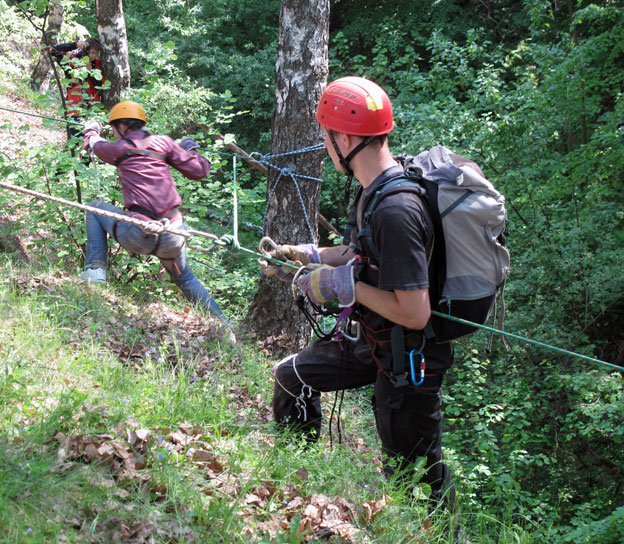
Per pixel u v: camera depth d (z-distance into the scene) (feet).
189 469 8.76
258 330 18.28
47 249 20.62
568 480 21.25
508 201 26.78
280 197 17.60
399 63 37.88
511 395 20.77
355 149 8.76
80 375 11.19
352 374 10.43
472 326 8.87
